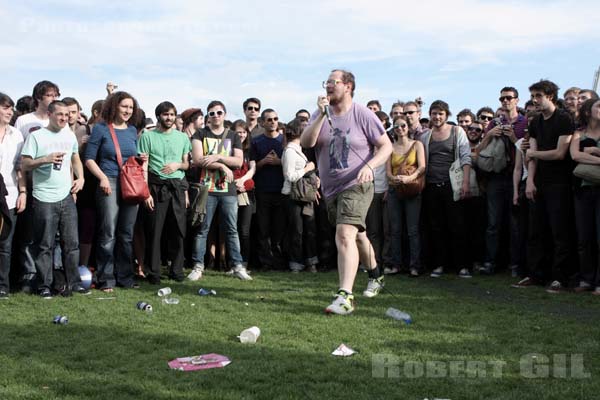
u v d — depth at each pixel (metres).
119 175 7.35
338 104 6.20
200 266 8.27
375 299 6.73
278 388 3.86
